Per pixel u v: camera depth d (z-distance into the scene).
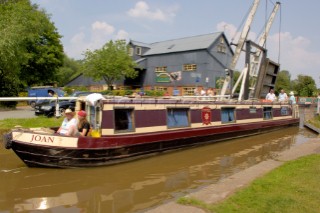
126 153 11.27
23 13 30.36
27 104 30.92
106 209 6.95
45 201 7.36
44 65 43.91
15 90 28.55
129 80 53.31
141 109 12.02
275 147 15.20
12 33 24.59
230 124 16.88
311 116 29.05
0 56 24.38
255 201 6.05
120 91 40.78
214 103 15.95
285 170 8.51
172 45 49.84
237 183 7.35
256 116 19.45
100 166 10.60
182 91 46.19
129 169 10.41
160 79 48.81
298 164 9.20
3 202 7.25
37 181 8.84
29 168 9.97
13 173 9.48
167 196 7.83
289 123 23.20
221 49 46.97
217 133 15.85
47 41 44.41
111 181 9.03
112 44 47.28
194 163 11.52
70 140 9.84
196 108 14.73
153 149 12.38
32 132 9.66
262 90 23.83
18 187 8.29
